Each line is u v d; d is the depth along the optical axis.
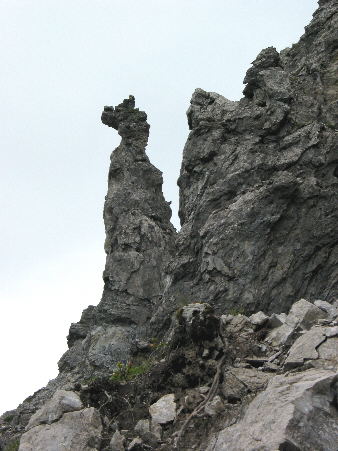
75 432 26.31
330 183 36.28
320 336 26.47
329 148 37.00
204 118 41.75
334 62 40.75
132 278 43.72
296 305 29.97
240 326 30.28
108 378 31.09
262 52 42.19
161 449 25.77
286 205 36.03
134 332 41.53
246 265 35.44
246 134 39.97
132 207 46.75
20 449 26.11
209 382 27.88
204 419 26.12
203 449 24.81
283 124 39.44
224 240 36.31
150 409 27.84
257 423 23.48
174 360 29.17
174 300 36.75
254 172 38.09
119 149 49.50
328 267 34.59
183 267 37.31
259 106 40.59
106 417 27.80
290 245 35.38
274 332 29.56
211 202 38.31
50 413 27.17
